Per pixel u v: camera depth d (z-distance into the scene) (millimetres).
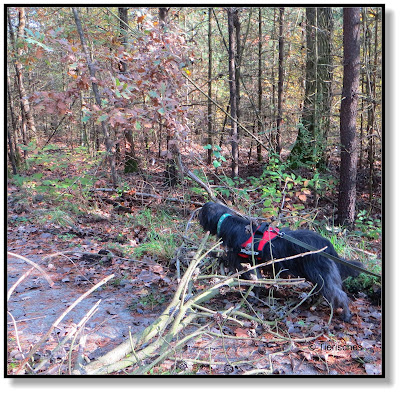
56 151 9438
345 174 6762
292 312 3805
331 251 3670
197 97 12945
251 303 3982
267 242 3756
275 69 13797
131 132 7773
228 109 11406
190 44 7293
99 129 13656
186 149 6492
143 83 5648
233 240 3971
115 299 4086
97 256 5254
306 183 6262
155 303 3967
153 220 6656
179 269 4516
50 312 3799
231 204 6598
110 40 6840
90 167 8547
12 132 11312
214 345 3242
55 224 6777
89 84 5781
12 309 3848
